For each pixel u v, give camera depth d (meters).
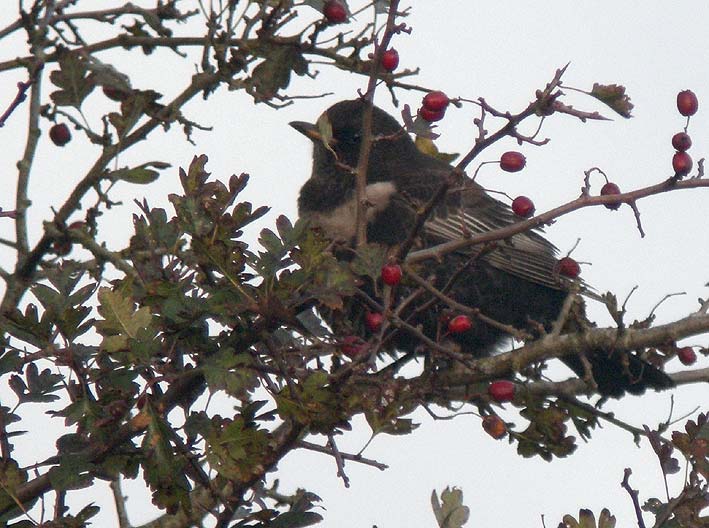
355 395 7.60
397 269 7.96
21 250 8.98
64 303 7.67
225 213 7.47
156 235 7.85
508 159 7.82
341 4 8.80
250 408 7.41
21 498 7.91
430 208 7.86
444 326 9.88
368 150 8.48
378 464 7.81
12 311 7.60
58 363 7.57
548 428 9.45
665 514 8.61
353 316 9.42
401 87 8.52
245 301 7.34
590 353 11.26
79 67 8.52
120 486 9.73
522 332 8.19
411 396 8.12
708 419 8.70
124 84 8.55
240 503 7.79
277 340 7.76
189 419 7.34
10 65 8.84
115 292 7.44
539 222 8.02
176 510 7.46
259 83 8.80
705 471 8.55
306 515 8.09
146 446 7.25
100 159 8.52
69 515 7.86
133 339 7.30
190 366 7.86
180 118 8.57
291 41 8.76
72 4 9.12
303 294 7.55
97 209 8.64
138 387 7.64
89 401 7.47
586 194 7.90
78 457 7.57
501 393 8.90
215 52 8.74
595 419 10.60
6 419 8.02
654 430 9.03
